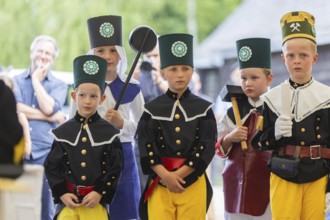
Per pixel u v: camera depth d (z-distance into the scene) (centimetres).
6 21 2605
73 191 878
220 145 972
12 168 688
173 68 903
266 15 2675
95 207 880
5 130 704
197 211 881
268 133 873
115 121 946
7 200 738
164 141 888
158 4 3162
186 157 881
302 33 879
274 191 865
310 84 877
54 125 1148
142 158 880
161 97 908
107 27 994
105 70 918
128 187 968
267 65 973
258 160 948
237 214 961
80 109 902
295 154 857
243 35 2636
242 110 976
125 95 988
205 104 900
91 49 1009
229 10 3409
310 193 855
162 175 870
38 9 2695
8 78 1105
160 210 877
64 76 1304
